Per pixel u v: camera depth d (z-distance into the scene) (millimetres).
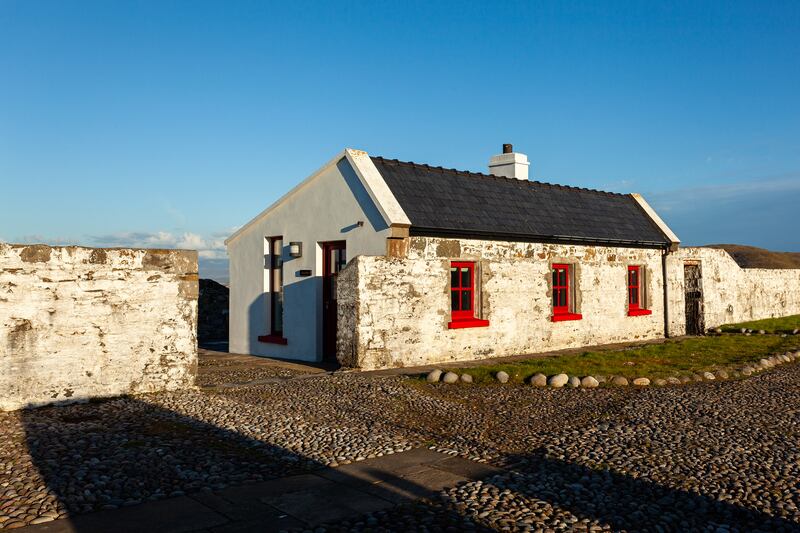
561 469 6117
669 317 19500
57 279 8898
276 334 15875
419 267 13258
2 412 8391
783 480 5742
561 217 16719
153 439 7074
